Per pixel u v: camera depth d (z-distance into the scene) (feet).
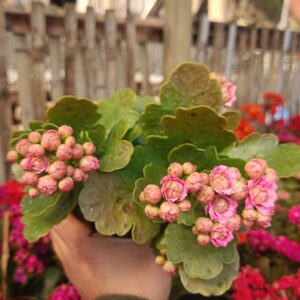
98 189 0.61
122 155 0.60
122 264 0.73
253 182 0.54
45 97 2.31
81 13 2.38
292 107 4.09
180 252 0.58
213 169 0.54
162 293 0.75
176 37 2.75
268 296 0.96
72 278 0.76
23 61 2.26
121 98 0.70
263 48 3.57
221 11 5.05
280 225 1.38
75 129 0.62
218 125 0.56
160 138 0.60
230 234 0.53
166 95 0.63
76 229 0.72
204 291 0.59
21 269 1.12
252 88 3.62
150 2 3.25
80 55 2.47
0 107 2.17
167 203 0.50
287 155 0.64
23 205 0.65
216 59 3.26
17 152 0.58
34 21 2.17
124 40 2.68
